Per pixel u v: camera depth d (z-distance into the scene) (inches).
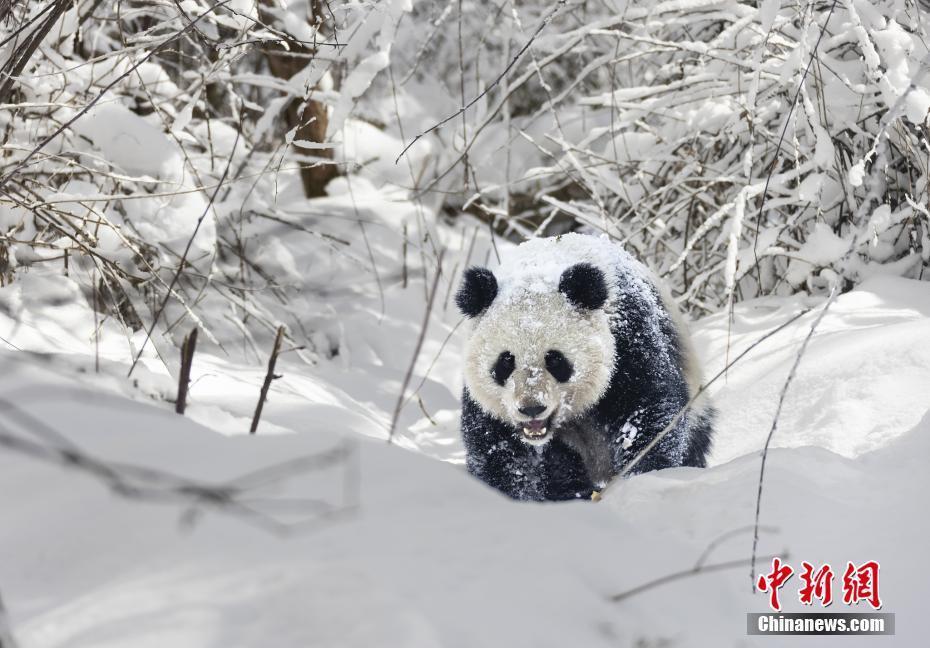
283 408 390.6
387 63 462.6
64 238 466.0
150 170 488.1
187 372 243.8
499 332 386.6
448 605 135.9
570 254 415.2
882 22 494.9
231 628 123.9
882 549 236.8
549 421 387.5
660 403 386.0
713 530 252.7
